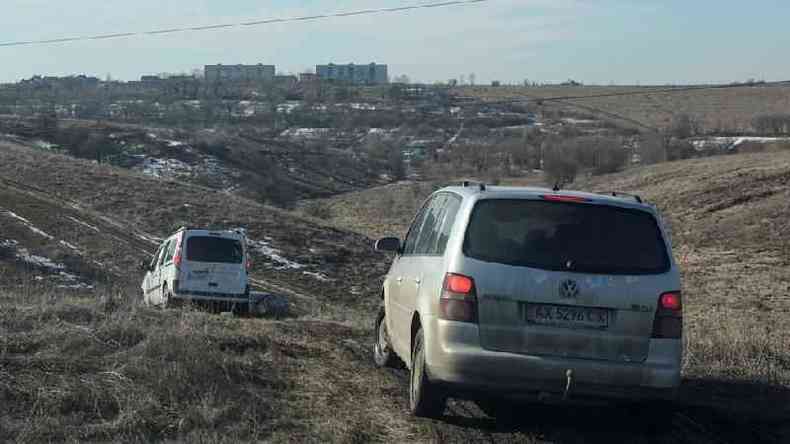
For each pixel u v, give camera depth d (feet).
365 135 358.43
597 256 23.36
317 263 132.67
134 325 29.48
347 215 219.00
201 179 245.04
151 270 70.74
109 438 21.15
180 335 27.76
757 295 101.81
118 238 129.18
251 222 148.25
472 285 23.12
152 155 262.47
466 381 22.97
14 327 29.35
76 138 267.39
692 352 35.73
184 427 22.00
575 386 22.79
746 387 31.12
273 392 25.93
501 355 22.76
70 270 108.27
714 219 164.45
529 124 385.29
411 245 30.12
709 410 27.73
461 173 252.21
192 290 63.87
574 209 23.95
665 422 24.82
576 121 398.62
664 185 200.03
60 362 25.05
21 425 21.18
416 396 24.82
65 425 21.57
